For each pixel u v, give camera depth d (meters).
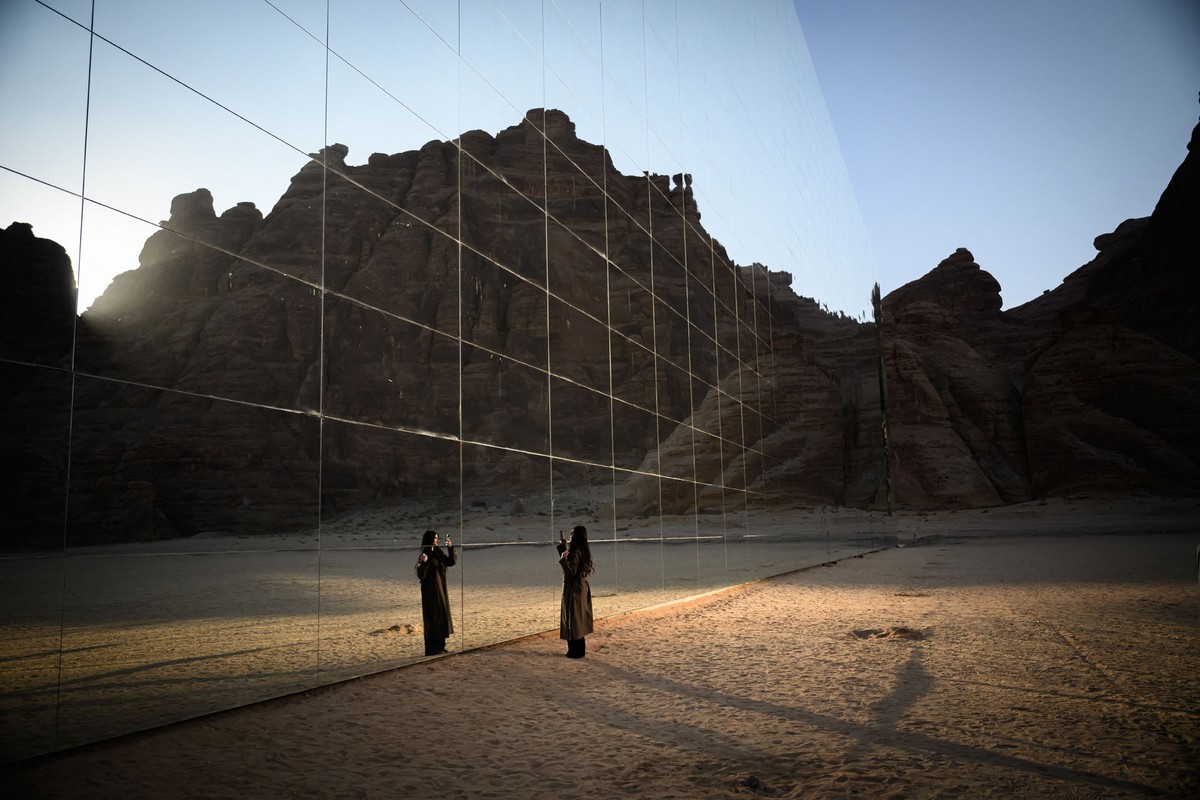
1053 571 24.55
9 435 5.27
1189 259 121.81
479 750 5.96
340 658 8.02
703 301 19.67
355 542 8.38
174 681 6.25
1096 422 84.50
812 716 7.03
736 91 23.38
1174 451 80.00
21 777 4.90
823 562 29.11
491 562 10.72
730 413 20.95
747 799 4.89
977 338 136.50
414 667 8.89
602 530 13.87
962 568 26.80
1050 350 93.19
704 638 11.63
